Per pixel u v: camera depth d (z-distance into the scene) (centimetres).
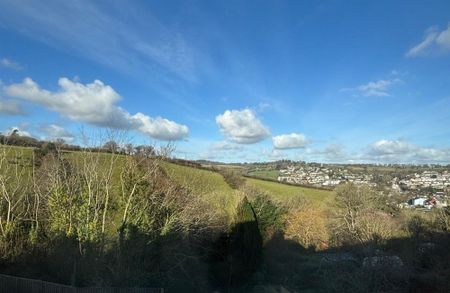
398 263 2995
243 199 3522
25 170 3347
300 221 5484
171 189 3145
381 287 2917
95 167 3044
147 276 2581
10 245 2597
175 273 2920
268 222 4744
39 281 2056
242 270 3375
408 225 4603
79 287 2117
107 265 2502
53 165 3108
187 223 3133
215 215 3644
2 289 2164
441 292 2755
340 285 3130
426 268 3059
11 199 2823
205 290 3238
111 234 2738
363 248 3669
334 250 5081
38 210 2842
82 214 2675
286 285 3681
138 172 3008
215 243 3528
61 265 2462
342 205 6106
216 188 4741
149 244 2759
